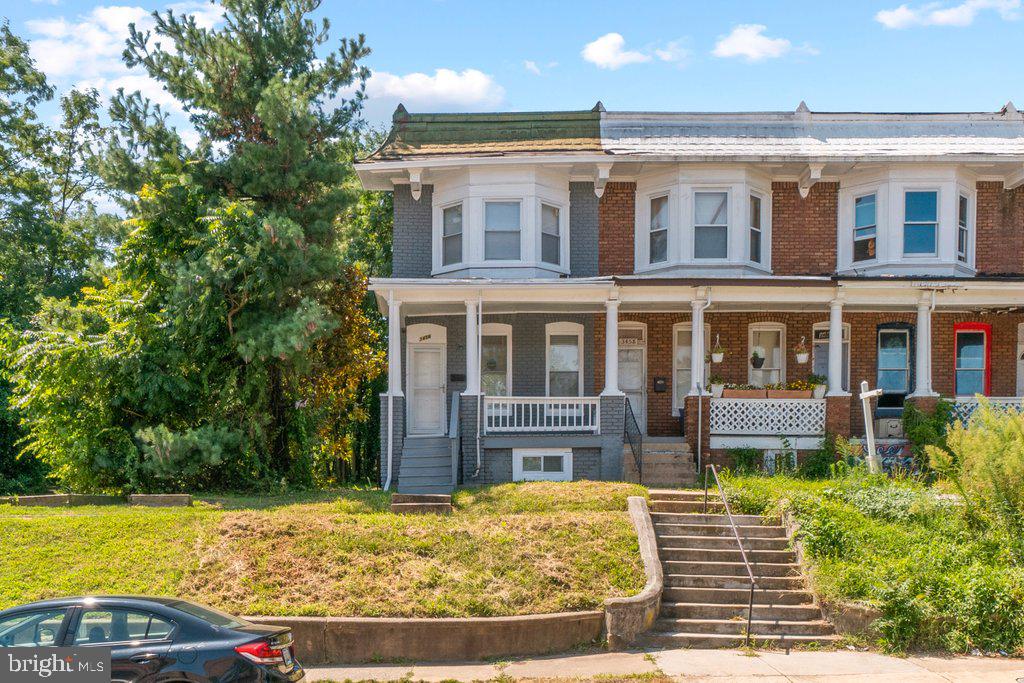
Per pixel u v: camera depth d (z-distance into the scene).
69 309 18.50
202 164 20.31
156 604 8.18
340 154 22.81
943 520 13.58
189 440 17.33
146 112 20.41
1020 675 10.09
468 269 20.50
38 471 26.31
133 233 19.67
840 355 19.20
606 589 12.09
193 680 7.69
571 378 21.48
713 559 13.38
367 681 10.03
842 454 18.73
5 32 36.12
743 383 21.61
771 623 11.87
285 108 19.78
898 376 21.72
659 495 15.42
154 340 18.34
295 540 13.02
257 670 7.80
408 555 12.66
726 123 22.31
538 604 11.62
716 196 20.92
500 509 14.91
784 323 21.72
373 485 29.83
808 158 20.33
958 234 20.77
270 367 20.33
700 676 10.08
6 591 11.54
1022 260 21.44
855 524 13.48
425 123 22.11
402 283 18.67
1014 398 19.39
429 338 21.58
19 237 34.62
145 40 20.64
